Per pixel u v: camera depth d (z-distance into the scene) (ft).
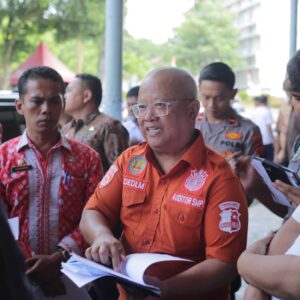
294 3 32.65
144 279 6.01
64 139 8.12
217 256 6.40
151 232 6.79
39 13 62.39
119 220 7.64
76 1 63.36
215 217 6.48
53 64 48.55
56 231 7.87
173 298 6.48
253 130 11.50
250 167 8.04
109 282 8.16
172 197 6.70
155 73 6.82
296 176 6.72
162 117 6.68
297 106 6.43
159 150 6.85
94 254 6.47
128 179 7.09
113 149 12.01
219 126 11.60
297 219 5.33
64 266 6.56
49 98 7.84
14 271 3.92
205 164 6.72
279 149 21.22
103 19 64.64
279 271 4.93
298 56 6.31
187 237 6.59
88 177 8.16
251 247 5.51
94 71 127.54
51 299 7.32
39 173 7.84
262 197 8.20
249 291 5.51
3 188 7.82
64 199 7.91
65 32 64.44
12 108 11.89
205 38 164.55
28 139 7.89
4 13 62.28
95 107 12.46
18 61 75.15
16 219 7.13
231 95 11.64
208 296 6.74
